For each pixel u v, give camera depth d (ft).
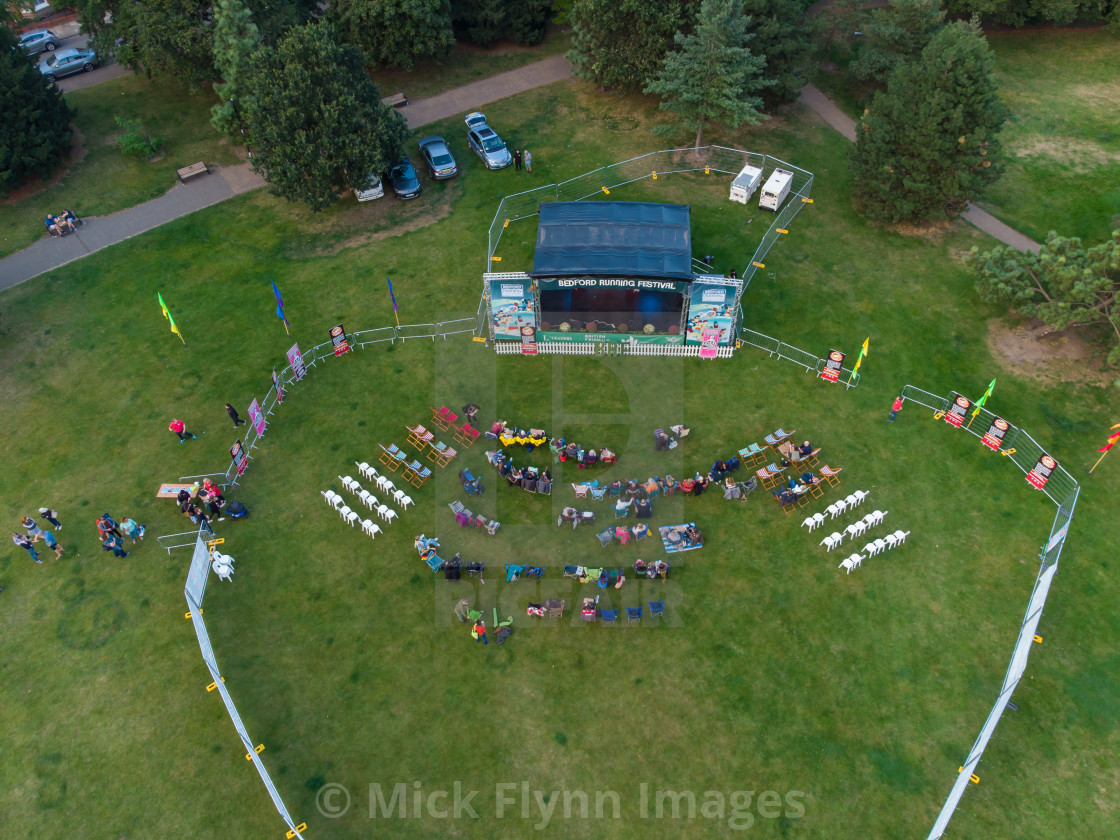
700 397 127.34
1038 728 91.61
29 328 142.31
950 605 102.32
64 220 159.74
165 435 124.98
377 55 191.93
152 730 93.81
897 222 154.81
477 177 171.42
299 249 156.35
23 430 126.21
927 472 116.26
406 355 135.44
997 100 139.44
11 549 111.24
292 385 131.03
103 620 103.55
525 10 206.49
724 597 103.86
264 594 105.60
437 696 96.02
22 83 165.48
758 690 95.50
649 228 133.90
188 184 172.35
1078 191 160.76
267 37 173.06
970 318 137.49
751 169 161.17
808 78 180.04
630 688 96.07
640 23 170.40
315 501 115.85
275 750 92.17
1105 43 200.13
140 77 198.80
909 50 178.50
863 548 108.17
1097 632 99.09
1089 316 121.19
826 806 86.94
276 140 146.10
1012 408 124.06
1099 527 109.29
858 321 137.69
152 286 149.38
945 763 89.56
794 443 120.47
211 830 86.63
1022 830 84.69
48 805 88.58
